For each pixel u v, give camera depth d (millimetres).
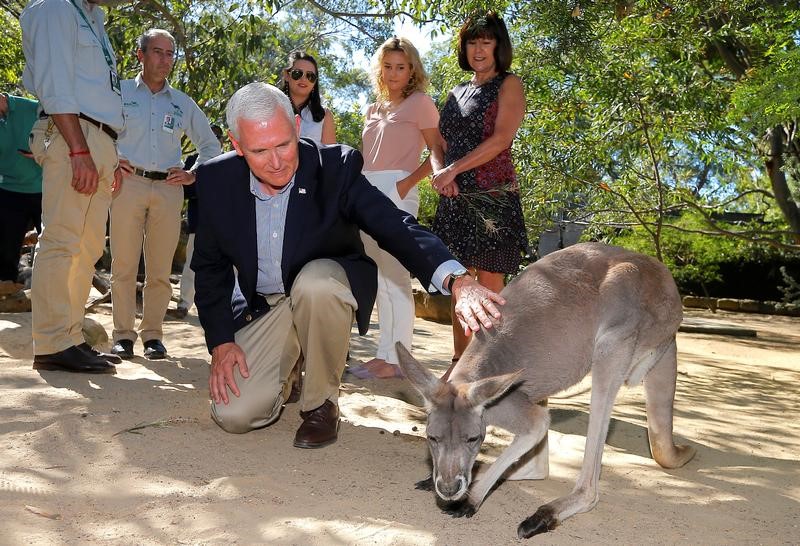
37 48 4688
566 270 3918
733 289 20141
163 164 5883
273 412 4223
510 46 5500
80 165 4738
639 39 9312
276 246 3994
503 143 5316
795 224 13367
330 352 4000
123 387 4824
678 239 19734
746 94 7957
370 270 4168
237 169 3922
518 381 3615
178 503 3219
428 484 3564
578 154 9883
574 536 3166
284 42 14492
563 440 4652
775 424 5648
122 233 5719
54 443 3814
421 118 5887
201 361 5832
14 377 4879
